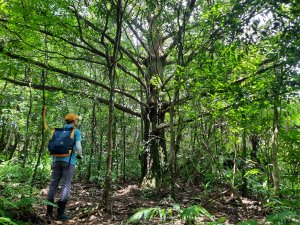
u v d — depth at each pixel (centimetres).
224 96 510
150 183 839
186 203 613
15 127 1270
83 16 700
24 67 832
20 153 1249
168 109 906
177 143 713
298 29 326
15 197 520
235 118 583
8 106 1104
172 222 468
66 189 510
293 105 592
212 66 483
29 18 652
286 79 372
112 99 572
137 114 994
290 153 638
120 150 1180
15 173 744
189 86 557
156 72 926
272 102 430
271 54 366
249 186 774
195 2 629
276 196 550
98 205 539
